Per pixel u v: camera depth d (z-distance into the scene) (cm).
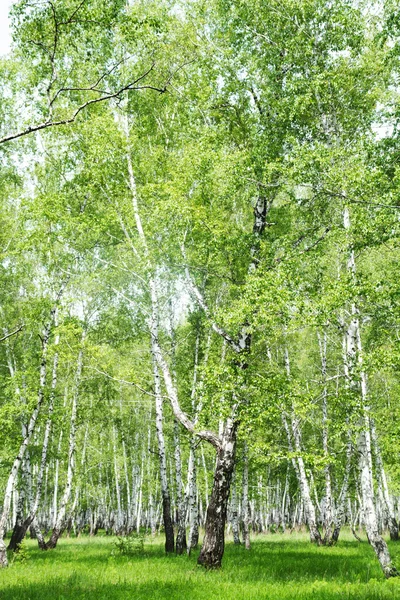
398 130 1091
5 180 2109
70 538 3247
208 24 1545
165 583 976
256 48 1468
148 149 1736
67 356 1753
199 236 1367
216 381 1112
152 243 1439
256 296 1057
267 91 1389
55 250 1752
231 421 1278
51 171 1880
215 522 1229
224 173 1273
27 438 1633
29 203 1638
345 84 1337
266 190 1345
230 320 1113
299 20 1395
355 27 1348
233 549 1911
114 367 1731
